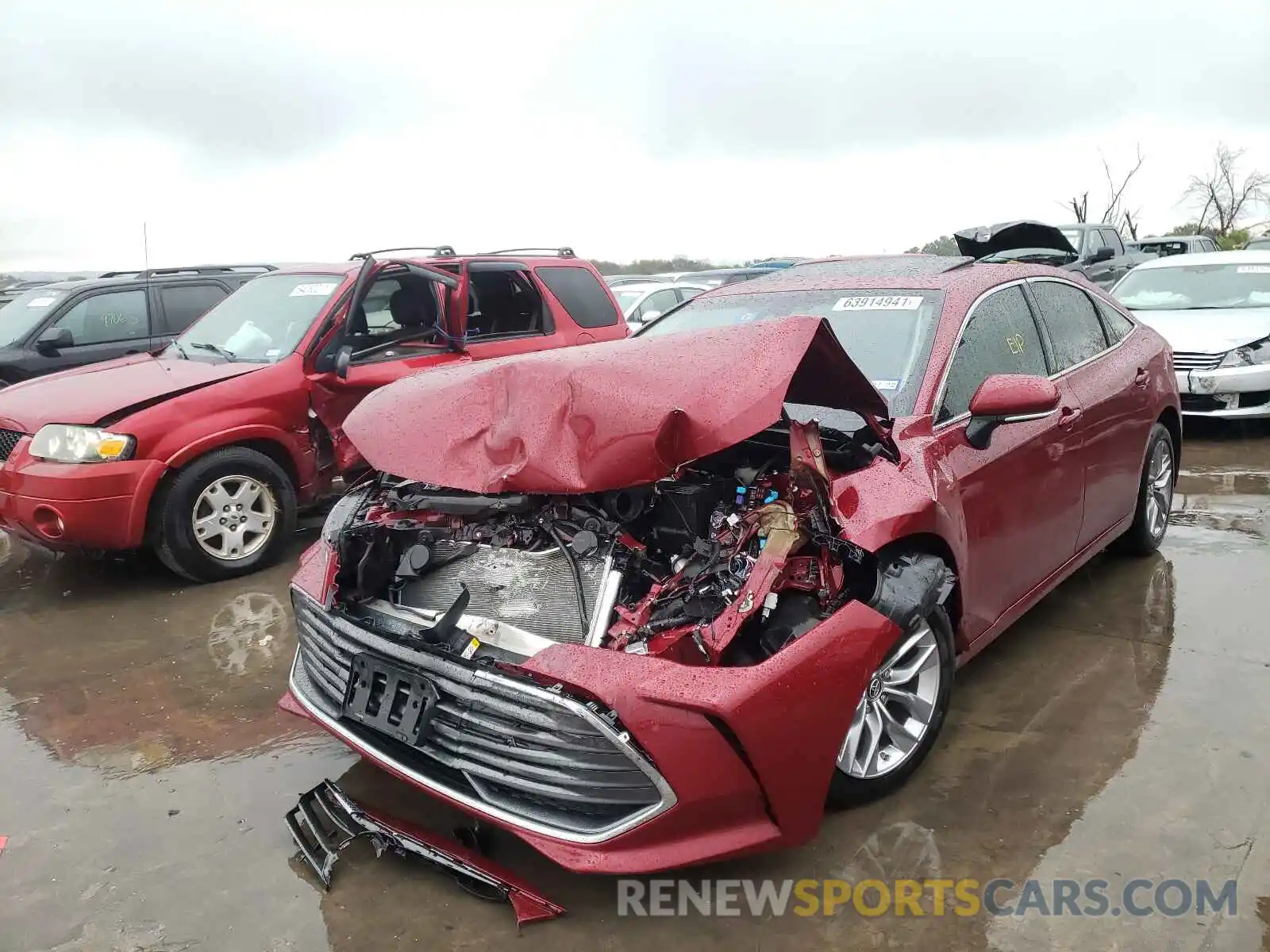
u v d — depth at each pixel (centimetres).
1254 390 802
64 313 873
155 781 344
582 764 249
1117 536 480
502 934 261
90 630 488
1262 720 357
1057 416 396
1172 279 961
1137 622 450
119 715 395
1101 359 457
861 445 318
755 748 251
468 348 663
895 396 349
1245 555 536
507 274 719
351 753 362
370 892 280
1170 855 282
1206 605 468
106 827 315
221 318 654
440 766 278
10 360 834
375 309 669
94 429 501
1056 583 419
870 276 429
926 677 321
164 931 265
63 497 495
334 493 611
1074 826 298
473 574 295
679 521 298
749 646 281
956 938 254
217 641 469
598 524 286
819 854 290
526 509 292
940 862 285
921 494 307
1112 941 250
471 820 314
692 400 272
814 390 316
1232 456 781
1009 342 401
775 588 281
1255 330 825
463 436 300
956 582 326
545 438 280
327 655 312
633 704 242
